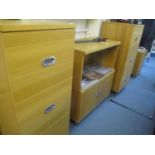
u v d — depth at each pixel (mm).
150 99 2334
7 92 669
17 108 712
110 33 2021
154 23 3490
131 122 1791
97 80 1667
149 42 3879
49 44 750
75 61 1322
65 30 820
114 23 1939
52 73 846
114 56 1944
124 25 1873
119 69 2123
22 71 662
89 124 1699
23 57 643
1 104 764
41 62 744
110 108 2020
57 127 1124
